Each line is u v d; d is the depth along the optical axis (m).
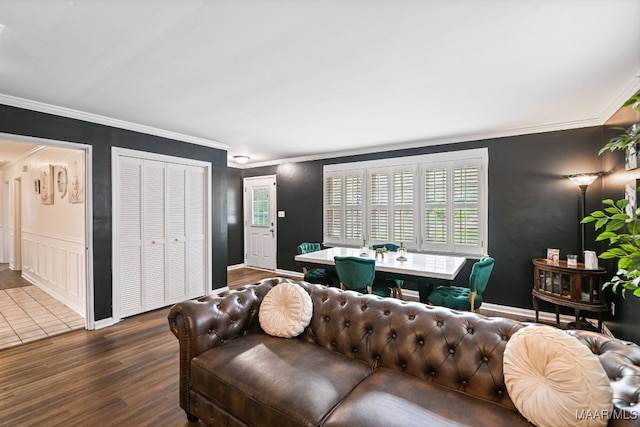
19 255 5.86
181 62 2.03
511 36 1.72
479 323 1.58
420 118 3.25
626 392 1.07
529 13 1.52
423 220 4.32
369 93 2.56
